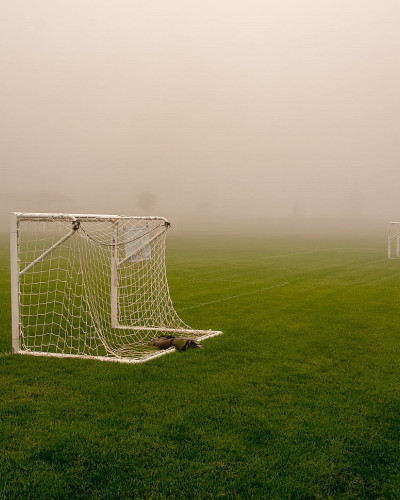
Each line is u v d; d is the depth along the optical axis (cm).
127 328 1021
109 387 619
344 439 475
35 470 409
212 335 930
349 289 1603
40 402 564
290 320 1089
